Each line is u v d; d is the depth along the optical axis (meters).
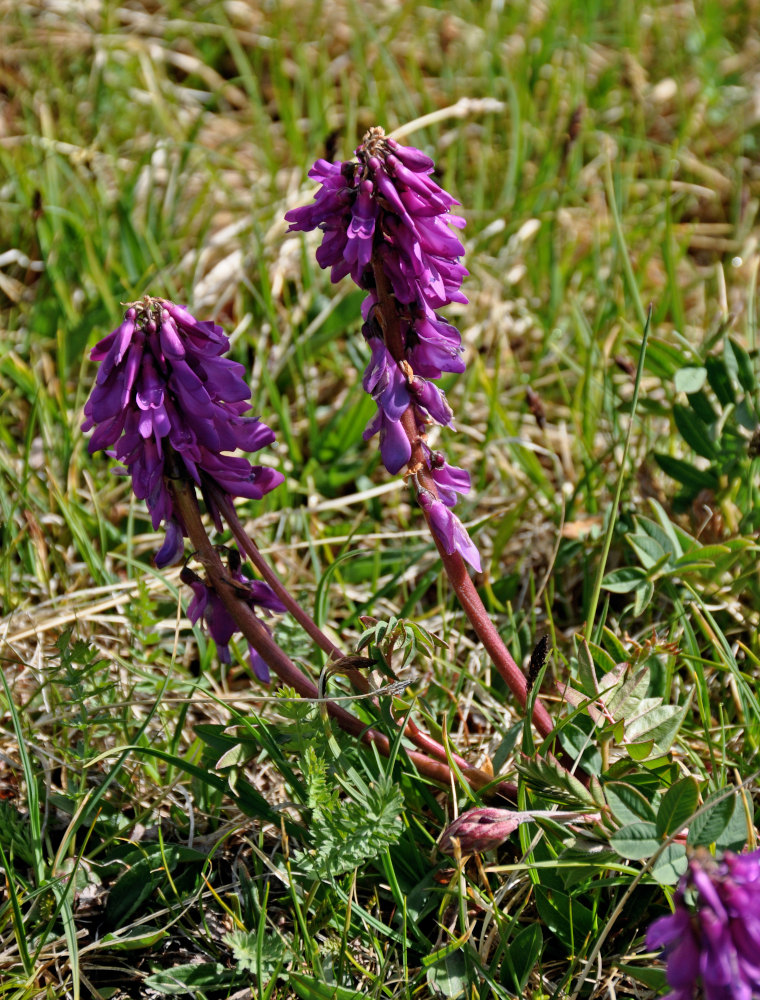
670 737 0.57
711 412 0.67
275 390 0.73
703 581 0.65
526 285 0.85
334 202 0.55
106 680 0.62
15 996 0.56
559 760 0.58
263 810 0.58
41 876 0.57
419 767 0.58
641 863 0.57
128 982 0.57
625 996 0.56
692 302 0.84
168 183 0.85
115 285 0.78
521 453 0.71
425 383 0.56
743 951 0.51
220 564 0.57
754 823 0.59
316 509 0.70
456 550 0.56
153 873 0.59
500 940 0.56
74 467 0.71
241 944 0.55
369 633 0.57
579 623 0.67
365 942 0.57
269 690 0.64
